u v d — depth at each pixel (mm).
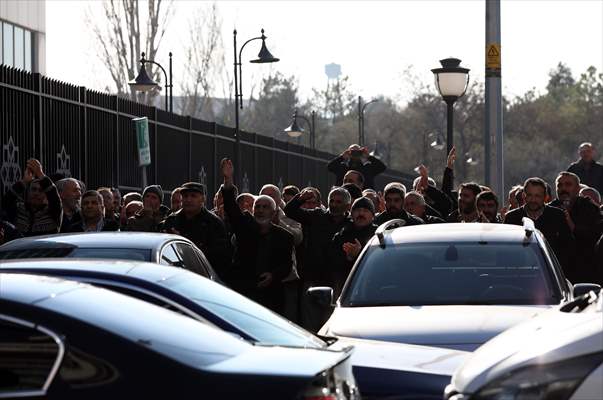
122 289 14930
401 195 30406
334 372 12180
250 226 29062
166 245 23531
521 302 21188
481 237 22797
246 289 29016
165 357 11406
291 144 77625
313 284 30938
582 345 12438
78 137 43625
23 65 91688
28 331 11430
